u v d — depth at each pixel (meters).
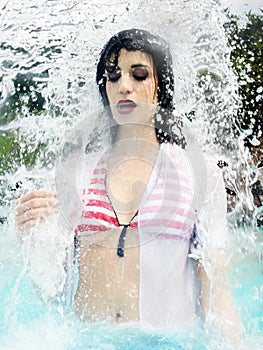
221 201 2.19
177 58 2.57
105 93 2.35
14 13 3.20
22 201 2.20
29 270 2.20
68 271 2.18
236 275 2.70
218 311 2.11
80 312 2.15
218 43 2.98
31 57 3.09
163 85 2.27
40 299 2.21
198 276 2.15
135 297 2.09
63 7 3.04
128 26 2.95
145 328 2.06
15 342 2.01
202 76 2.85
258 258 2.86
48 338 2.04
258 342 2.13
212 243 2.13
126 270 2.10
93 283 2.14
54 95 2.84
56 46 3.02
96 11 3.01
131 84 2.20
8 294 2.27
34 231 2.16
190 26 2.93
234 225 2.59
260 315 2.48
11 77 3.20
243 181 2.67
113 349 1.93
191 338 2.02
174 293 2.10
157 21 2.93
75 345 1.97
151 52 2.23
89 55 2.84
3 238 2.65
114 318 2.10
